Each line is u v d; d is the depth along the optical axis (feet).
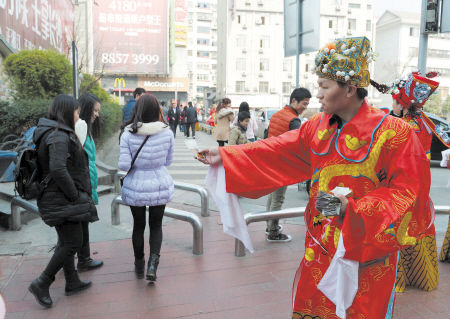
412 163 5.36
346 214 5.13
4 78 31.27
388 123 5.48
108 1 144.05
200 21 291.99
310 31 23.49
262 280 10.96
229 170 6.91
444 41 172.45
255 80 171.73
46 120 9.08
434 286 10.30
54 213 8.97
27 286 10.48
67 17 61.26
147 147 10.30
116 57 147.74
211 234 14.83
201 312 9.25
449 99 140.77
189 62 293.64
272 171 6.91
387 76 157.48
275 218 13.15
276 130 12.53
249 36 169.99
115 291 10.28
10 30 34.30
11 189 17.24
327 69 5.48
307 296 6.19
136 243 10.92
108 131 32.14
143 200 10.30
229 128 28.55
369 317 5.60
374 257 5.31
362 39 5.38
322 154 5.89
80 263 11.44
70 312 9.23
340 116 5.82
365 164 5.53
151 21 149.07
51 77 30.53
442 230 15.49
